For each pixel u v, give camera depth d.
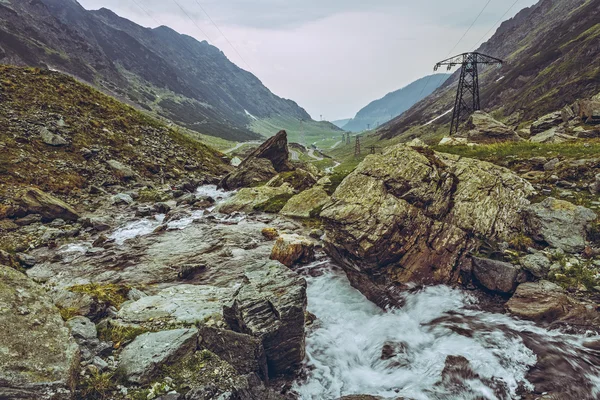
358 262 13.66
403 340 10.45
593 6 144.12
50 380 6.00
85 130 41.50
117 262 16.94
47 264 16.61
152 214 28.11
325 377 9.07
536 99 106.25
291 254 16.22
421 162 15.99
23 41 197.88
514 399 7.68
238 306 9.25
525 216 15.01
